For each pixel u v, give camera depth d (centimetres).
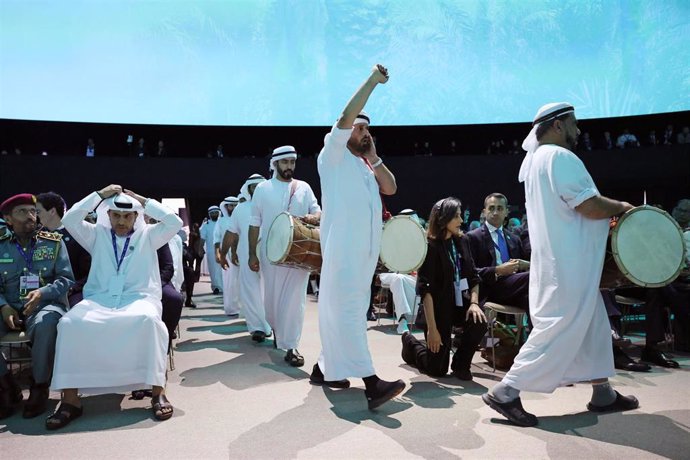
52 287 345
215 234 873
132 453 267
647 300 467
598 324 311
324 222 345
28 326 338
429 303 404
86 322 317
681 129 1745
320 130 1938
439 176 1630
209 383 397
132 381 322
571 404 340
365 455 261
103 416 324
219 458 260
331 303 334
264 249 488
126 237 365
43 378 324
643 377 410
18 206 354
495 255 468
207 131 1927
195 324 703
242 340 579
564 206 295
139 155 1633
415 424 304
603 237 299
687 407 331
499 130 1909
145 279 361
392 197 1642
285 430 297
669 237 293
